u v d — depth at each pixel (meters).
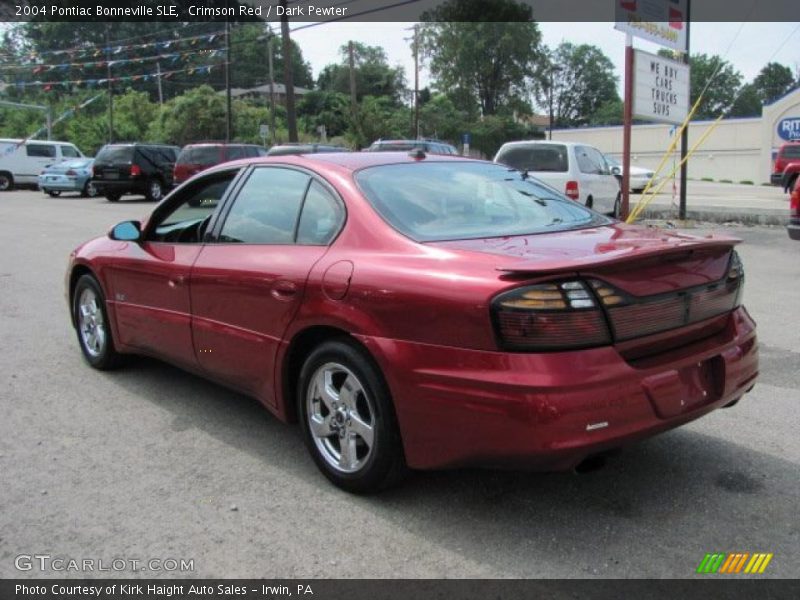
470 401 2.99
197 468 3.94
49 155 31.44
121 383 5.37
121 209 21.11
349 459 3.58
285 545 3.16
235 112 55.25
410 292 3.18
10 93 54.56
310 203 3.97
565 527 3.28
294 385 3.95
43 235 14.49
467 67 76.06
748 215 15.65
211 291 4.28
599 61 109.94
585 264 2.93
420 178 4.06
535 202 4.22
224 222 4.46
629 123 13.05
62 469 3.92
